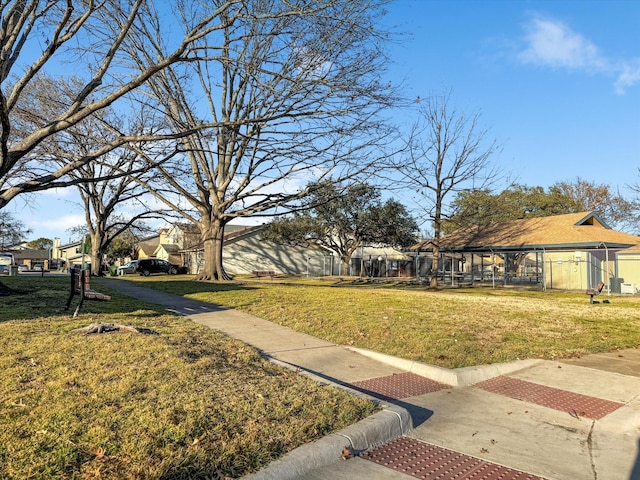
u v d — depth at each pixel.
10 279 18.88
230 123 12.53
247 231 46.88
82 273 9.23
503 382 6.82
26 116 14.38
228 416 4.43
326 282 33.94
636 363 7.90
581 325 10.98
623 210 47.75
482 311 12.31
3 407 4.25
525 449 4.53
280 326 9.96
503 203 40.84
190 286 18.55
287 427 4.34
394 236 40.75
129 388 4.87
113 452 3.61
